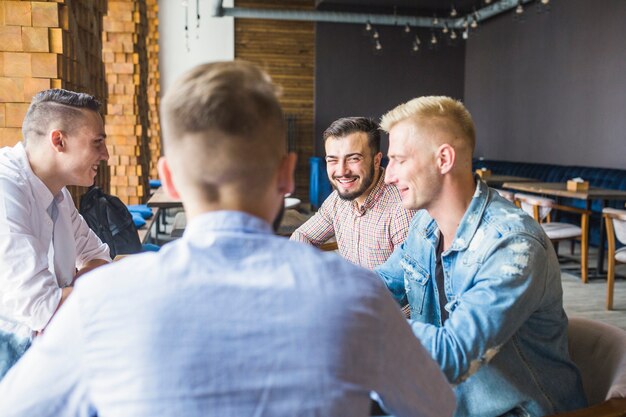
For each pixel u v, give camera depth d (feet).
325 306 2.19
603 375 4.28
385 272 5.48
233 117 2.25
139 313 2.15
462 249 4.14
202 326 2.12
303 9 38.58
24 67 9.49
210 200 2.37
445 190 4.18
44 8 9.44
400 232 6.99
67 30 9.78
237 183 2.33
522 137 34.50
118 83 19.84
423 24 37.68
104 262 7.29
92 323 2.18
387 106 39.78
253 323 2.14
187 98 2.28
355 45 39.01
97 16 14.20
